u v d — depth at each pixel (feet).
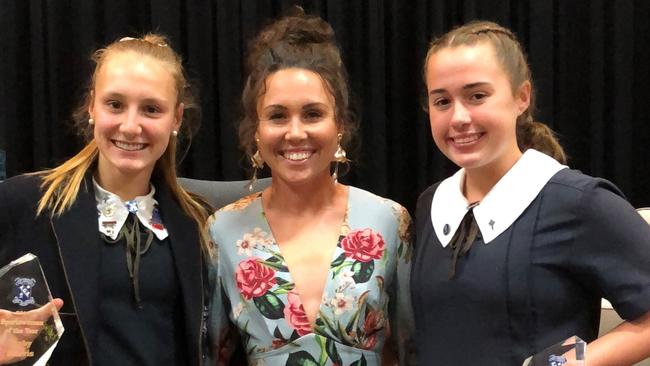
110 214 5.17
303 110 5.20
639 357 4.17
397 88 9.73
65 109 9.37
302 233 5.40
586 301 4.39
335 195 5.57
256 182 6.81
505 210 4.48
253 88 5.39
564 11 9.68
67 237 5.00
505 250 4.41
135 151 5.12
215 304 5.48
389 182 9.86
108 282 5.05
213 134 9.49
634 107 9.84
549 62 9.52
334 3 9.37
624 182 9.70
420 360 4.84
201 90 9.39
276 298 5.17
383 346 5.49
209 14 9.37
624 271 4.14
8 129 9.26
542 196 4.42
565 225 4.30
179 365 5.33
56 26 9.24
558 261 4.31
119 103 5.12
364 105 9.55
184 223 5.45
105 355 4.97
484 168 4.65
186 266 5.30
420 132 9.59
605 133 9.79
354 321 5.13
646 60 9.78
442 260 4.68
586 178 4.38
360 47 9.53
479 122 4.44
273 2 9.48
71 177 5.22
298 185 5.40
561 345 4.03
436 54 4.63
